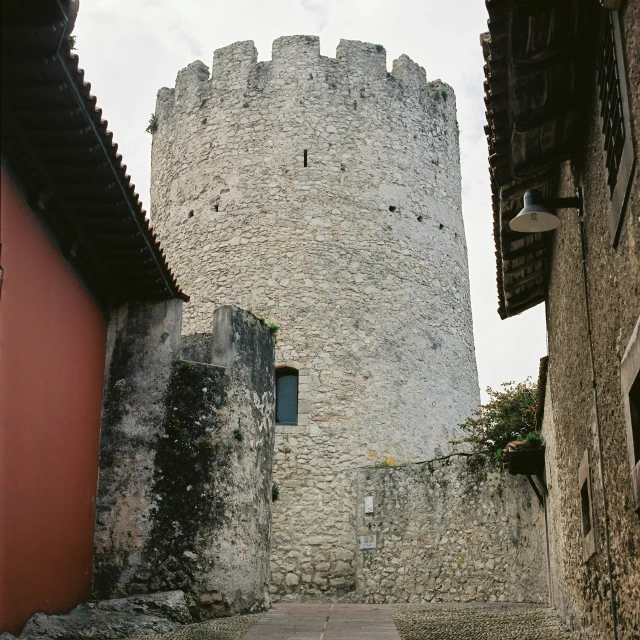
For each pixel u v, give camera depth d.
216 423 11.12
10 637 7.26
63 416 9.32
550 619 11.09
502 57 6.72
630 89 5.18
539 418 13.71
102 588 10.27
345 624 10.50
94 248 9.81
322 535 17.20
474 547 15.38
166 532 10.50
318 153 20.16
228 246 19.77
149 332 11.27
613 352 6.25
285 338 18.73
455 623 10.84
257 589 11.34
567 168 8.05
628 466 5.85
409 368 19.30
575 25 6.38
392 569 16.00
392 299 19.58
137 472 10.71
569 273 8.44
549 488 12.22
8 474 7.64
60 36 6.39
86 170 8.21
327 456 17.84
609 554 6.76
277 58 21.03
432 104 22.09
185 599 10.16
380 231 19.95
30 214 8.32
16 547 7.82
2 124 7.37
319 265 19.28
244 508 11.16
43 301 8.68
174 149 21.67
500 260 10.44
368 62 21.28
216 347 11.73
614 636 6.64
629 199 5.36
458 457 16.06
